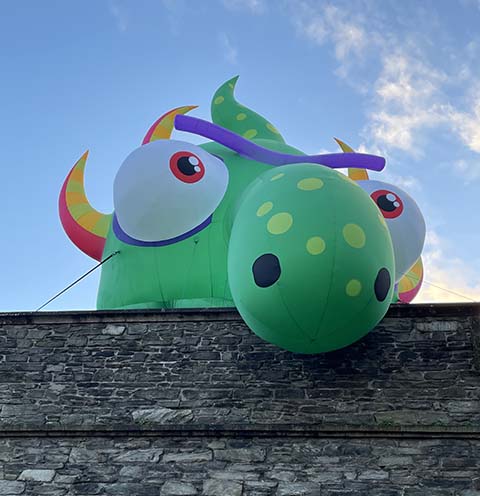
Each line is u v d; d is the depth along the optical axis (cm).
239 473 907
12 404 995
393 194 1249
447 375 958
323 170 866
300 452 913
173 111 1368
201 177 1137
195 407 967
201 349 1010
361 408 943
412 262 1235
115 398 988
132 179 1125
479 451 898
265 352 995
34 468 938
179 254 1130
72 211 1337
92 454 941
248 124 1388
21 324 1060
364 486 885
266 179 886
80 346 1034
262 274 796
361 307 807
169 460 925
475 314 991
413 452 902
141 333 1034
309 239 787
